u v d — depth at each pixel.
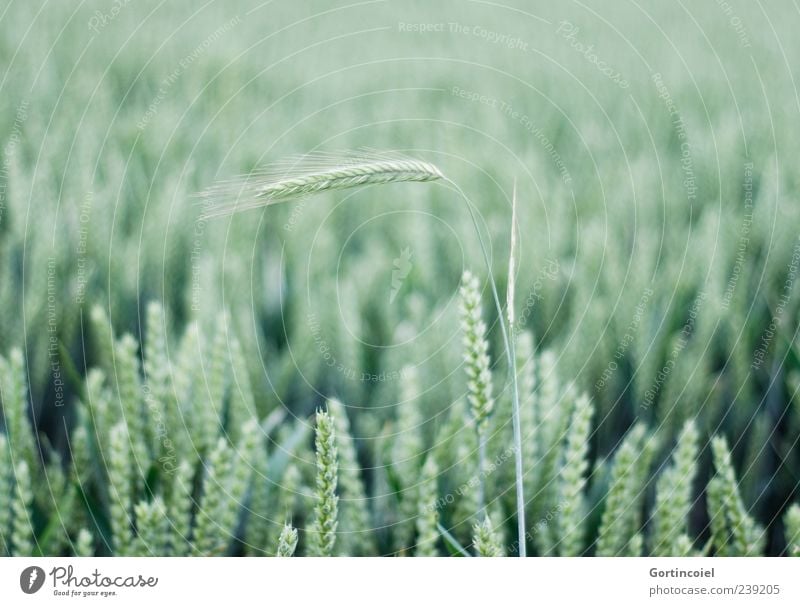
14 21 2.15
